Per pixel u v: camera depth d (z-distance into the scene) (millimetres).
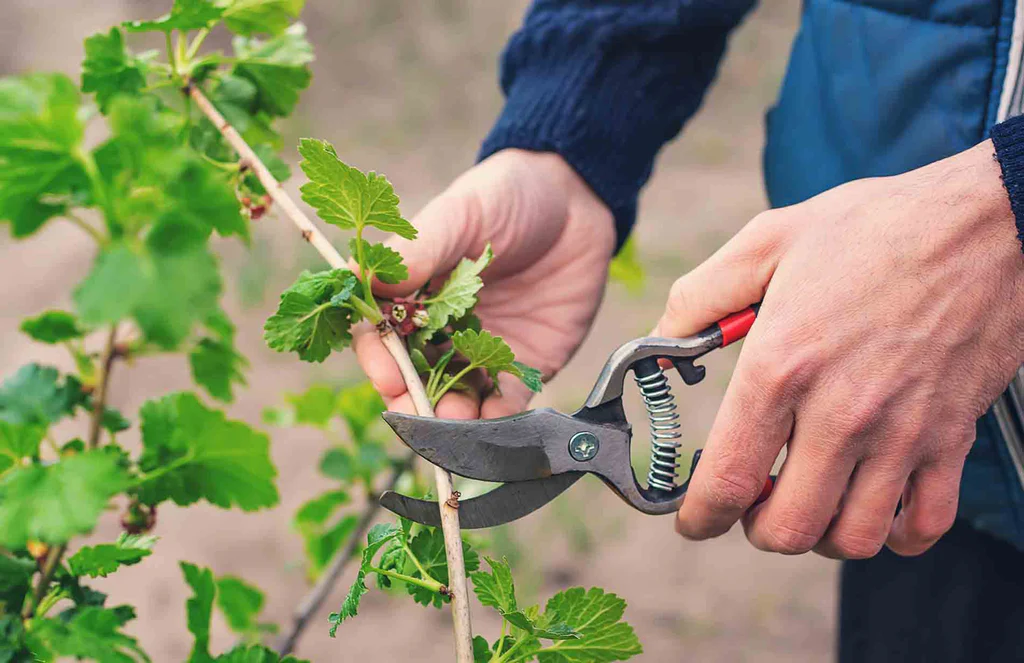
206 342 1104
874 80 1383
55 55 8109
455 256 1305
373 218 932
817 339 1001
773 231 1060
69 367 4047
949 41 1272
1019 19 1217
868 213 1019
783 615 3027
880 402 1004
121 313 615
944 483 1078
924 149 1340
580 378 4242
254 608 1324
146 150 682
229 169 1062
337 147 7715
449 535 917
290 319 969
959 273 991
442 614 3010
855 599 1804
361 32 8773
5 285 5035
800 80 1577
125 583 3045
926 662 1723
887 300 996
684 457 3617
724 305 1087
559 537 3311
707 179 6992
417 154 7703
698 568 3207
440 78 8539
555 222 1449
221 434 948
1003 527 1438
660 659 2842
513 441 1018
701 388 4156
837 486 1056
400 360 1001
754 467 1057
